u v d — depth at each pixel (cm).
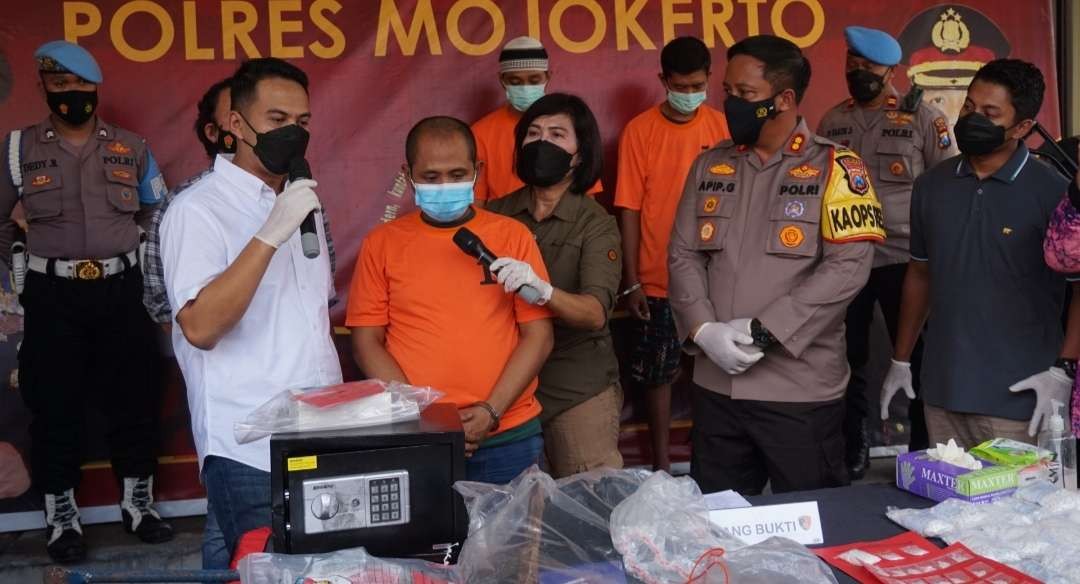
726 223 299
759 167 299
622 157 438
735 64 290
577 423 325
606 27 450
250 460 238
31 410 402
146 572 176
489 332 273
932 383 306
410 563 177
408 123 441
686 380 462
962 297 297
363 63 438
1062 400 282
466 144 270
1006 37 468
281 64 242
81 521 424
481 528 181
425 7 439
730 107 290
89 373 418
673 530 181
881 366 475
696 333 294
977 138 285
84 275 396
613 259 321
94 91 392
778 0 458
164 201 296
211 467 240
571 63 449
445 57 441
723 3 455
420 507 188
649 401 447
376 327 280
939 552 192
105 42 420
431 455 188
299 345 245
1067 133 474
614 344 457
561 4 447
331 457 185
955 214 299
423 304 272
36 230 394
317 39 434
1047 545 189
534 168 314
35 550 402
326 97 436
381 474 186
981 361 295
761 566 176
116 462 411
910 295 321
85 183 395
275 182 251
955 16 464
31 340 396
